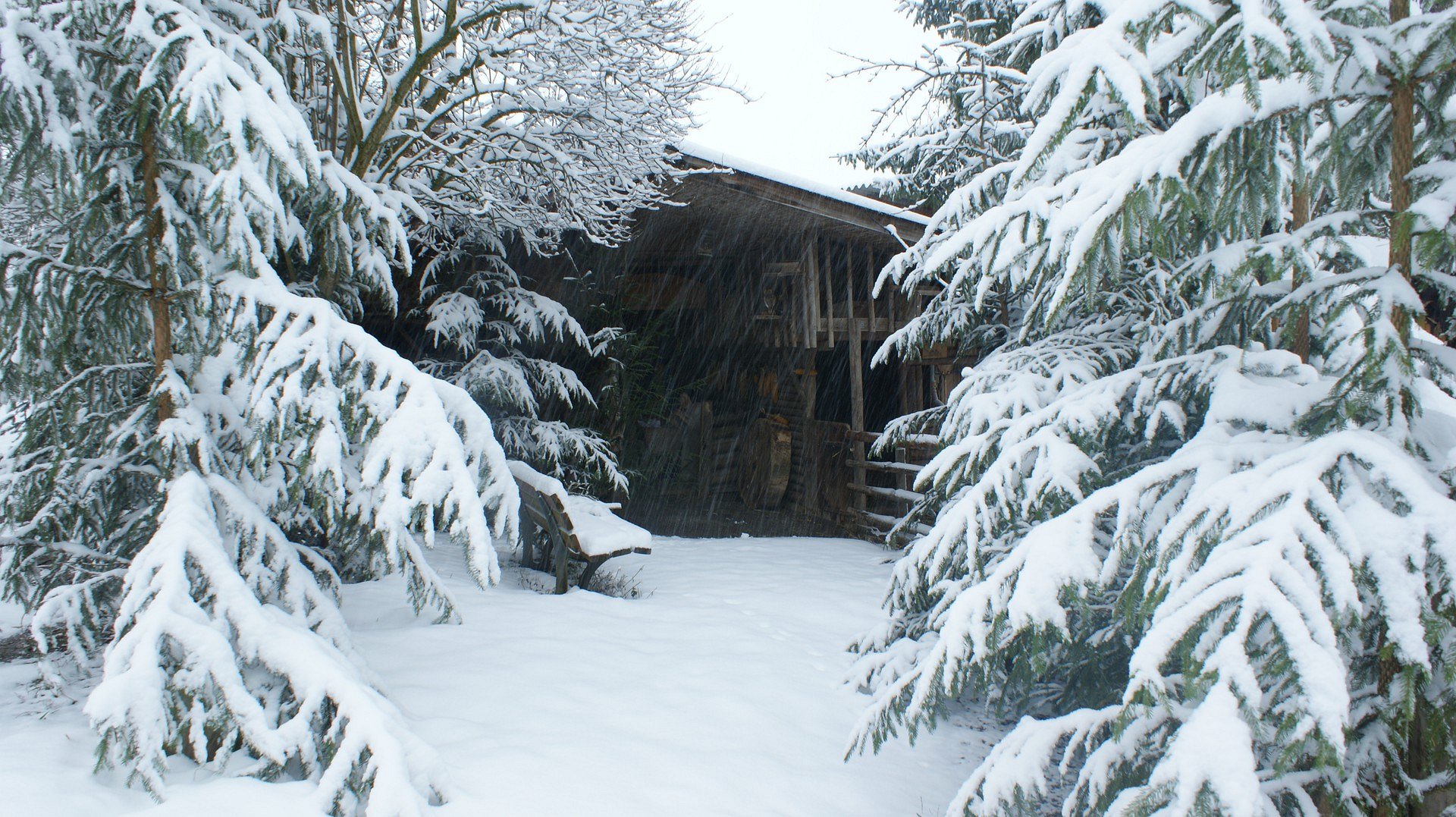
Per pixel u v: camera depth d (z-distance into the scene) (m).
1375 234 2.83
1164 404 2.76
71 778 2.87
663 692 4.41
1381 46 2.27
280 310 3.61
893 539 9.82
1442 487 1.93
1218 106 2.38
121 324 4.09
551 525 6.66
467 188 7.90
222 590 3.22
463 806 3.06
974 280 4.51
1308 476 1.94
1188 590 1.94
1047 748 2.62
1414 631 1.70
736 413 16.09
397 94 6.61
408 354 10.16
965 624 2.69
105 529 4.05
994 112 7.68
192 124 3.26
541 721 3.90
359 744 2.93
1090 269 2.58
